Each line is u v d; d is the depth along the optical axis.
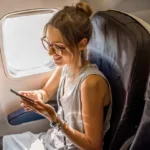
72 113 1.21
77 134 1.15
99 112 1.14
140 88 1.02
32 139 1.45
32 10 1.40
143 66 0.98
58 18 1.07
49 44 1.12
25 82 1.59
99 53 1.24
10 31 1.46
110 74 1.17
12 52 1.52
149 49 0.97
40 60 1.62
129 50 1.00
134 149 0.94
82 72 1.16
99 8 1.50
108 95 1.17
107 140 1.25
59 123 1.11
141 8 1.51
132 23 1.05
